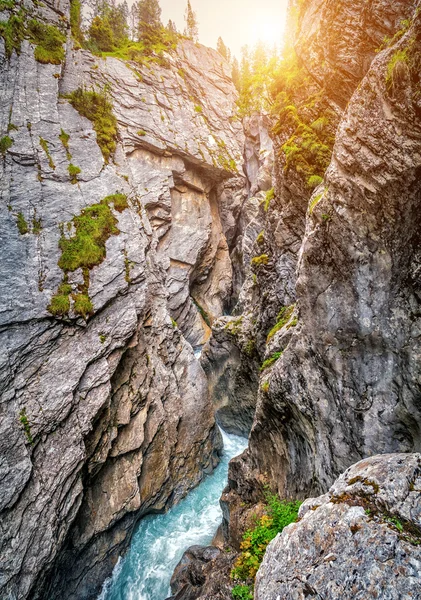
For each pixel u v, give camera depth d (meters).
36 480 9.91
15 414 10.24
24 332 11.81
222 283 40.84
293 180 12.62
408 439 6.55
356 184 6.78
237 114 46.34
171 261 33.53
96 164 19.38
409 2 7.96
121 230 17.45
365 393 7.25
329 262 7.84
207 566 10.65
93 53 35.75
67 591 11.13
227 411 22.28
